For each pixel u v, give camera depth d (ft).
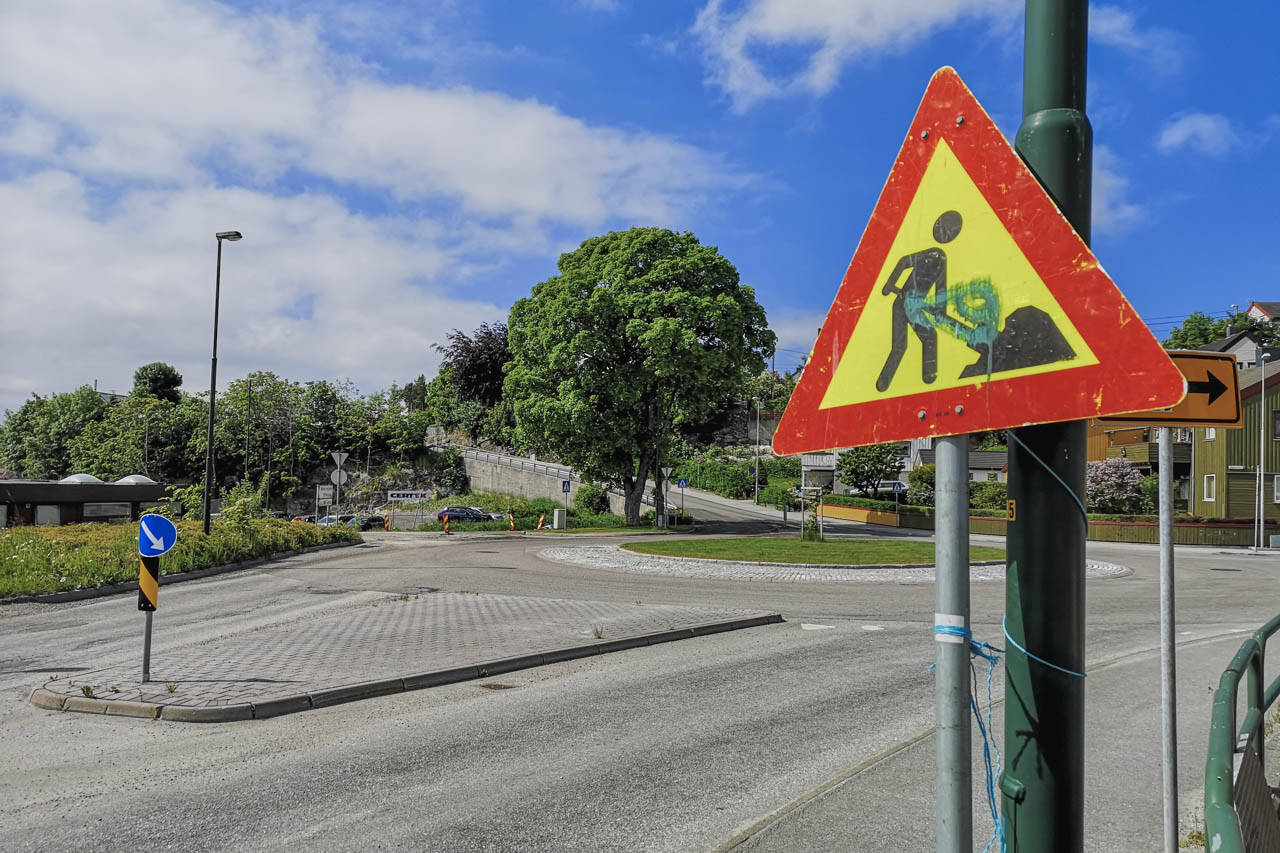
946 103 5.90
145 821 17.07
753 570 71.72
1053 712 5.74
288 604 50.75
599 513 175.94
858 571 71.00
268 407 234.17
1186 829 15.76
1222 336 243.19
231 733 23.75
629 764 20.53
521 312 152.56
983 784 18.52
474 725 24.25
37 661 34.78
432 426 266.98
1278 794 14.74
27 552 63.00
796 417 6.64
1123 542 126.21
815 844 15.37
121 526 87.15
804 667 32.37
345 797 18.35
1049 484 5.84
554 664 33.40
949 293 5.68
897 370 5.95
